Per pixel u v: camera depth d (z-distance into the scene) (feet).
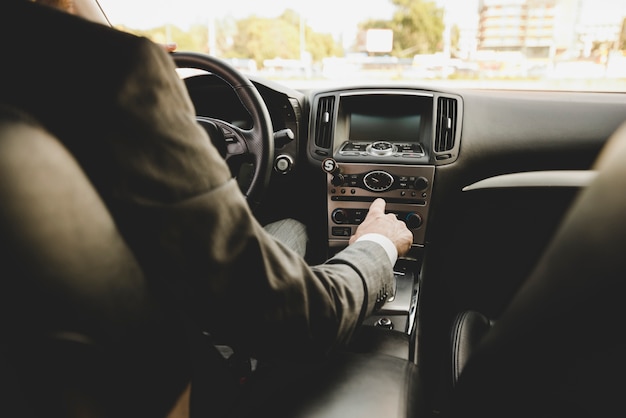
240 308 1.51
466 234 5.35
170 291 1.48
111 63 1.20
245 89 3.91
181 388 1.69
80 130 1.22
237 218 1.46
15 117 1.12
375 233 2.52
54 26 1.18
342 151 5.23
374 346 3.60
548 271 1.30
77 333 1.23
